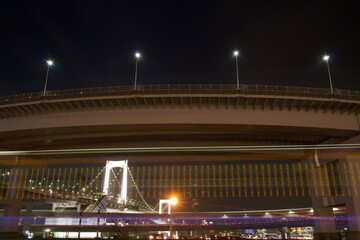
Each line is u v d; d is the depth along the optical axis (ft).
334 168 234.38
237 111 186.39
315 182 239.09
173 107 186.50
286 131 195.72
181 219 458.09
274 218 479.82
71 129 194.90
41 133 203.51
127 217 392.68
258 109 187.52
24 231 346.74
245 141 228.22
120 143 229.66
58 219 397.80
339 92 188.03
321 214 239.09
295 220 467.52
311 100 183.62
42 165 263.90
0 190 271.49
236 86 181.78
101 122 188.14
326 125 190.19
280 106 187.93
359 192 208.03
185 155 242.78
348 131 194.49
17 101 190.39
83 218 394.93
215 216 458.09
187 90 180.14
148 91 181.27
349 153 211.41
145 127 191.21
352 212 208.64
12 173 269.23
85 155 253.44
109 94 182.50
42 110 193.98
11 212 266.16
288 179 265.95
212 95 179.93
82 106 189.67
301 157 244.01
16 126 197.57
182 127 191.21
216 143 226.58
